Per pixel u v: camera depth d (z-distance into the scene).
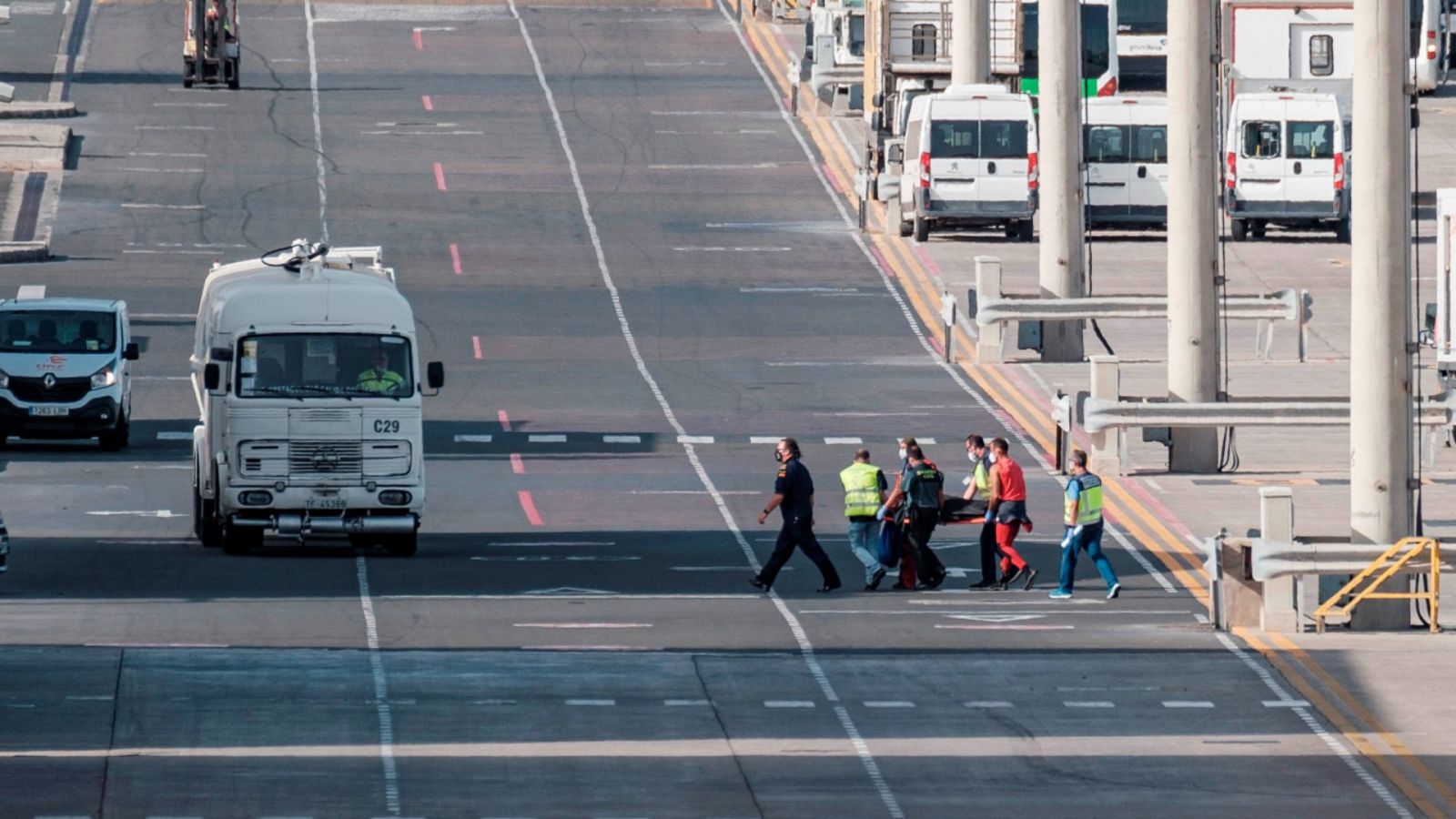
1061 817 59.78
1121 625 85.31
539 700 71.56
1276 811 60.59
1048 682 74.94
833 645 80.81
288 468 98.06
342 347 98.94
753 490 117.38
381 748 65.56
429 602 88.62
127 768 63.00
